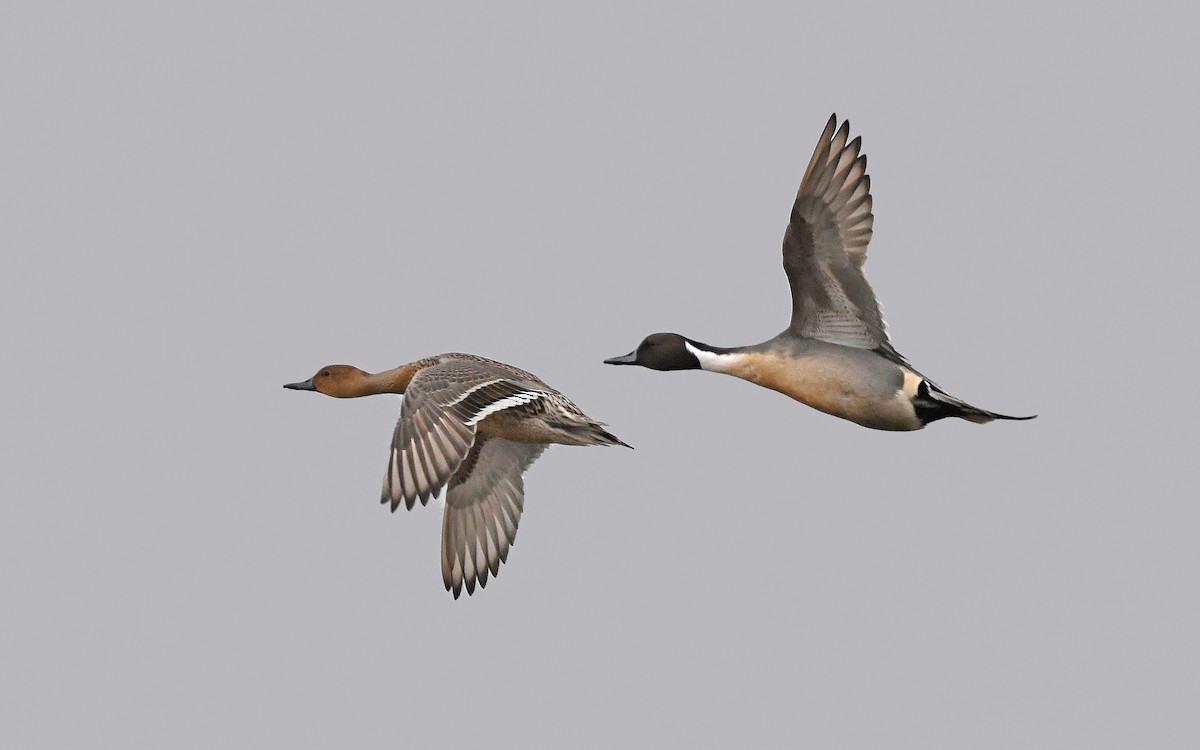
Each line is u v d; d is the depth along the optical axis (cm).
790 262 1661
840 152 1628
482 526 1694
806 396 1681
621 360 1761
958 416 1658
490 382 1534
